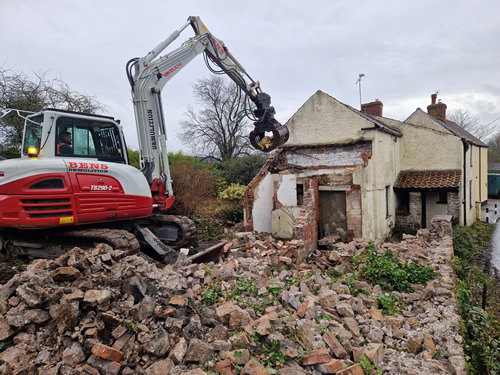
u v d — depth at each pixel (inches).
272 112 326.0
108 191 245.1
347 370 138.2
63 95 553.0
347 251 354.6
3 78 499.8
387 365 152.8
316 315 186.9
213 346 139.2
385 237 524.4
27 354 125.9
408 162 602.5
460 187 546.9
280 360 136.6
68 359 124.9
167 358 130.6
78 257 172.9
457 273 321.4
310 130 521.0
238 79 323.6
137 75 279.7
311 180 474.3
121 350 131.6
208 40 306.0
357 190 478.3
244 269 270.8
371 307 212.8
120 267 170.9
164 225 326.0
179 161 704.4
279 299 201.9
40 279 148.5
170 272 199.0
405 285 245.4
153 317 151.3
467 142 592.1
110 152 270.2
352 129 487.2
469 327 207.5
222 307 166.1
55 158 225.3
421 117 637.3
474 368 169.9
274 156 545.0
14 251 257.4
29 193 209.5
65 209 221.6
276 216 502.0
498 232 606.5
